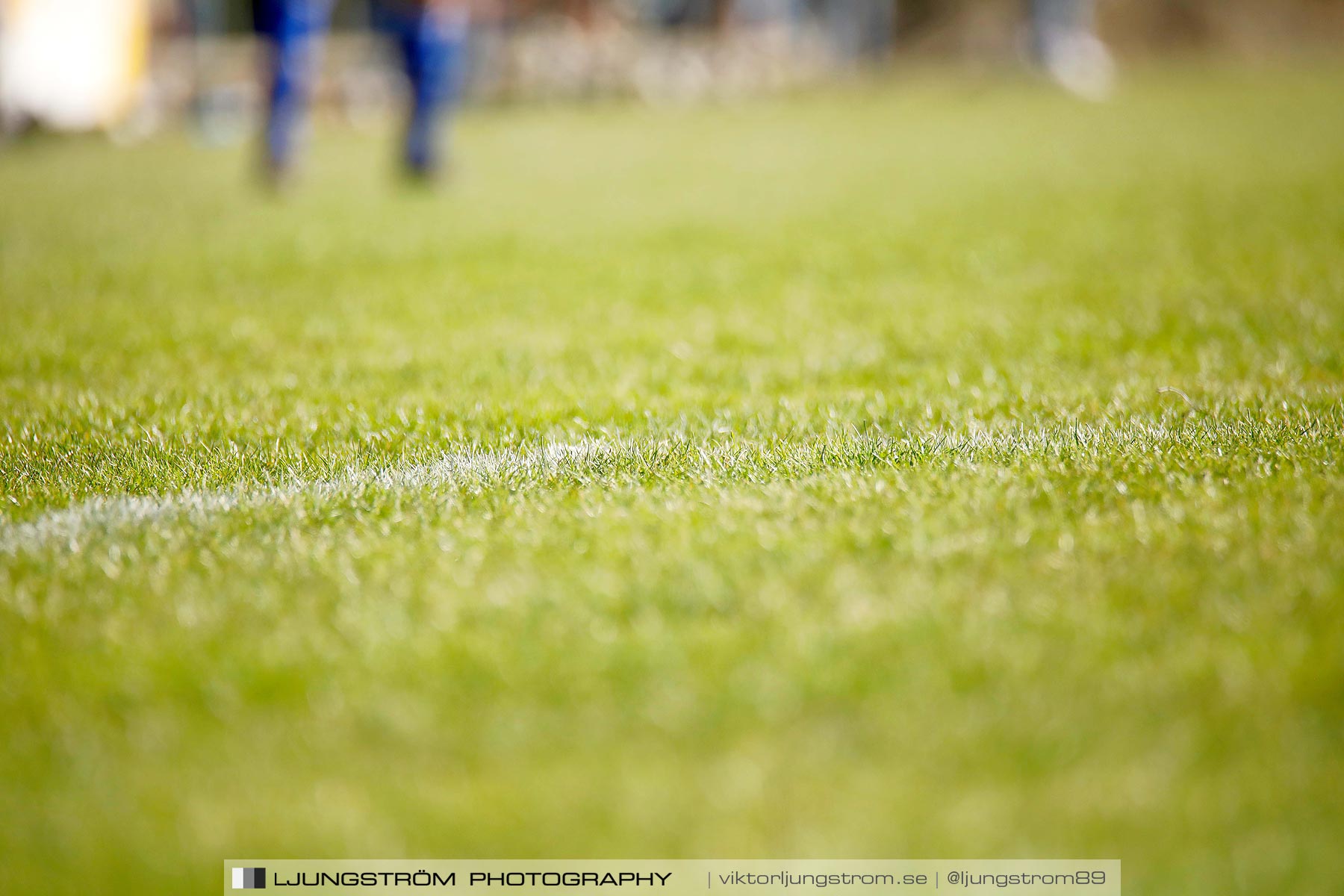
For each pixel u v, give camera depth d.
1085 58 94.25
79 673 8.55
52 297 24.89
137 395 16.78
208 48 80.38
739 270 26.42
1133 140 55.66
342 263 28.66
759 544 10.18
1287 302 21.16
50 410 15.86
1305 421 13.82
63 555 10.76
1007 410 14.82
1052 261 26.55
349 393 16.62
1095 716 7.55
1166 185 39.62
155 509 11.88
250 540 10.93
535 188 44.69
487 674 8.24
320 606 9.44
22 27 69.75
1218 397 15.10
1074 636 8.53
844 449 12.94
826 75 99.81
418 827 6.78
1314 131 56.09
